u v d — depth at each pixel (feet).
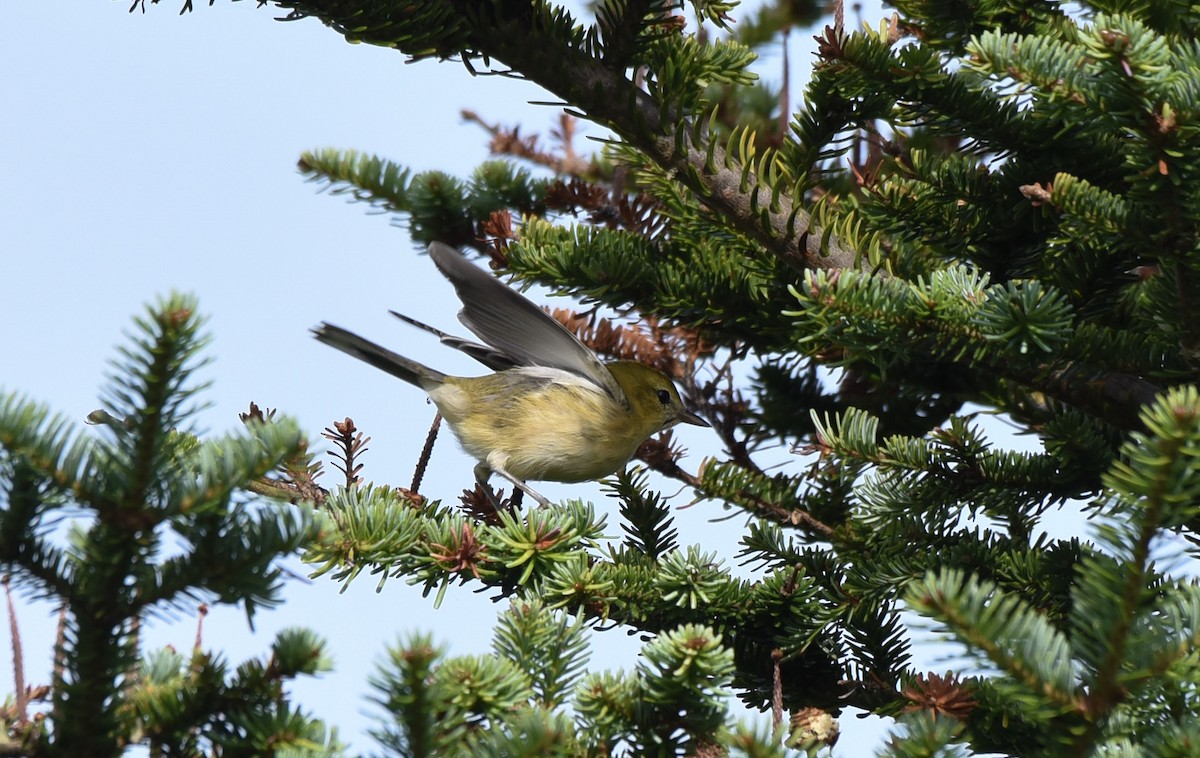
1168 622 17.94
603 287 36.24
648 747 20.85
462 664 20.59
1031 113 30.86
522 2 30.55
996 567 28.55
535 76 31.22
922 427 38.63
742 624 29.60
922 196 33.32
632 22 31.07
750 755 17.85
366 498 30.22
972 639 17.43
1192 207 24.72
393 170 44.27
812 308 27.17
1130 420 29.73
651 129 31.99
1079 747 17.78
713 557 29.50
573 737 20.43
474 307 37.47
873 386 38.81
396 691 17.20
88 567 17.49
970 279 27.09
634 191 46.60
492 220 39.04
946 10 33.04
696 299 36.17
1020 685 17.52
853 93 32.42
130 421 16.85
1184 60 25.81
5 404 17.06
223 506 17.69
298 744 18.02
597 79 31.45
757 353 38.27
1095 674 17.87
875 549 31.65
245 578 18.01
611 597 29.07
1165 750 17.48
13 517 17.39
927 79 31.30
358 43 29.48
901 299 26.96
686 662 19.81
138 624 18.60
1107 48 22.97
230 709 18.71
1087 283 30.76
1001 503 30.76
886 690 28.32
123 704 18.30
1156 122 23.59
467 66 31.01
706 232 35.96
